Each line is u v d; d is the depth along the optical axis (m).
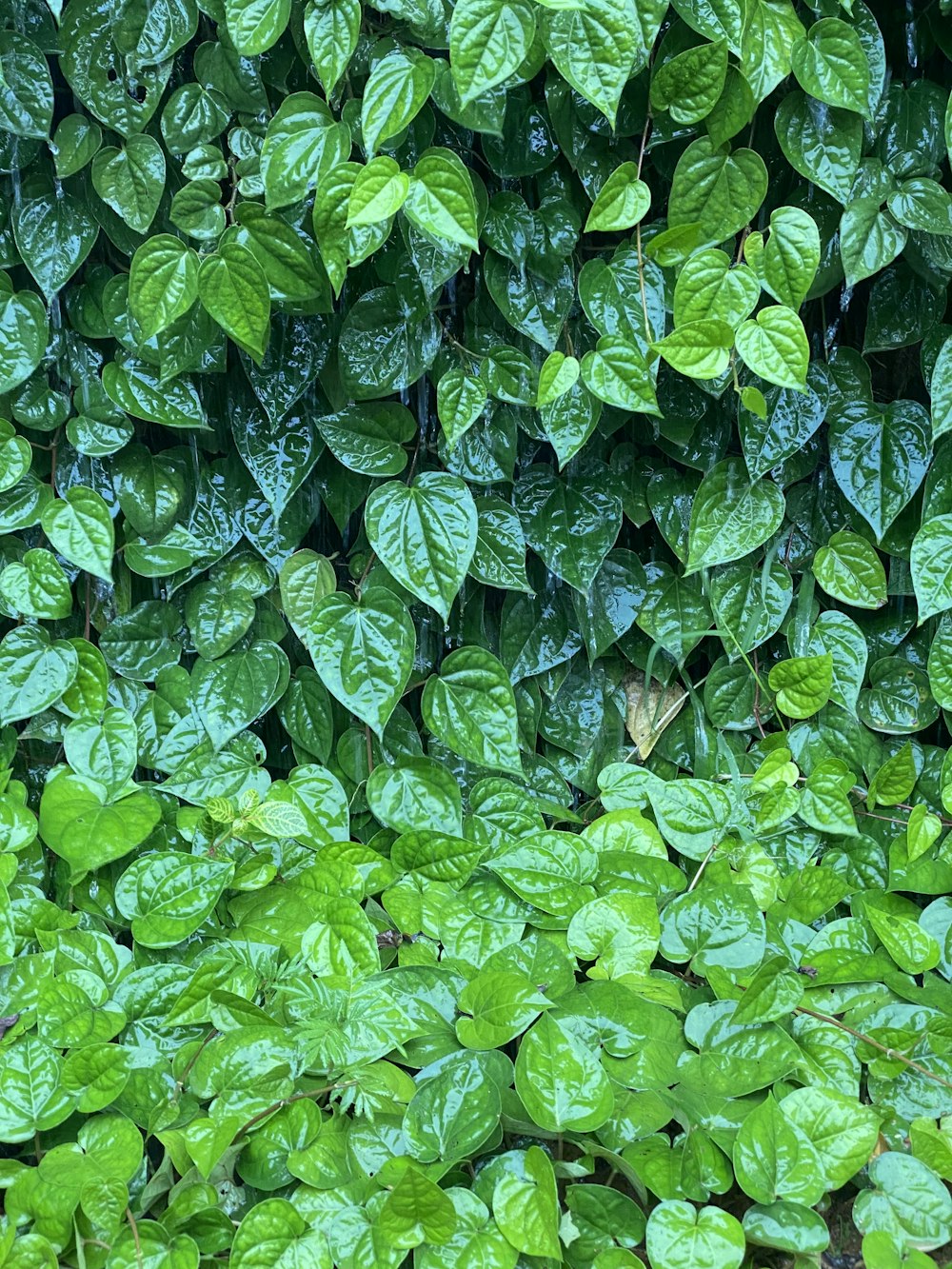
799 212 0.95
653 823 1.04
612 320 0.98
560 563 1.03
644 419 1.04
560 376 0.95
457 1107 0.87
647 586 1.06
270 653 1.03
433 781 1.03
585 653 1.08
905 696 1.07
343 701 0.99
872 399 1.03
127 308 0.98
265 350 0.97
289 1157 0.87
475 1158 0.89
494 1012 0.90
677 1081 0.90
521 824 1.04
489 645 1.07
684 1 0.92
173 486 1.02
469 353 1.01
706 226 0.96
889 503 1.02
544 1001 0.90
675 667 1.08
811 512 1.06
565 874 0.99
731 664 1.06
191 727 1.03
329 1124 0.89
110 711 1.01
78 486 0.99
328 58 0.91
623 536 1.07
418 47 0.94
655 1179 0.86
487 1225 0.84
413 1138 0.86
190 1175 0.87
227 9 0.91
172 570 1.01
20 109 0.95
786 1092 0.91
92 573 0.99
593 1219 0.86
